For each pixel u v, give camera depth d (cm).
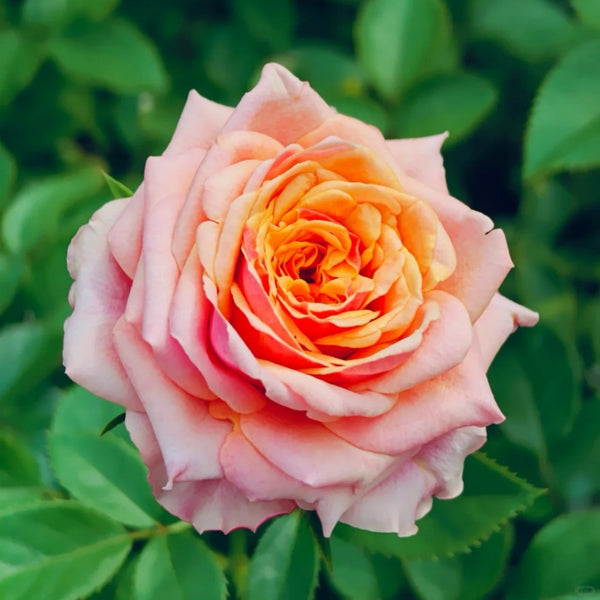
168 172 40
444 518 43
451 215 41
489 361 42
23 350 48
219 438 40
